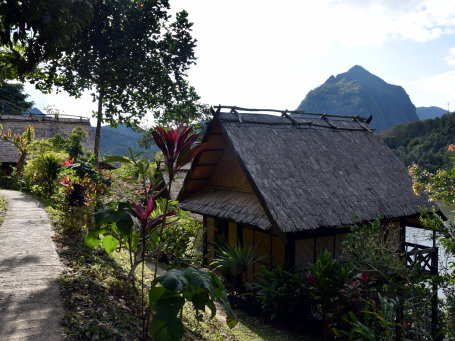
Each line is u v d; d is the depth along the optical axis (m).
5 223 8.77
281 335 7.89
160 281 3.27
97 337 3.80
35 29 4.66
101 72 19.05
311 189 10.38
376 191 11.58
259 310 9.09
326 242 10.61
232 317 3.68
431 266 10.98
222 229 12.53
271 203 9.33
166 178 18.50
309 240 10.25
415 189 9.15
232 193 12.03
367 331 6.21
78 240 7.73
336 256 10.80
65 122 30.56
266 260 10.65
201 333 5.56
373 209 10.85
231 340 6.12
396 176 12.67
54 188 13.94
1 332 3.68
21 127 28.83
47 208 11.12
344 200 10.61
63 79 19.25
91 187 8.27
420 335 6.64
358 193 11.13
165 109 22.42
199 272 3.49
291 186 10.13
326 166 11.52
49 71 18.36
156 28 20.14
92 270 5.98
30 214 10.10
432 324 7.75
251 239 11.30
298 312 8.74
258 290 9.42
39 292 4.71
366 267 8.63
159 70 20.25
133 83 19.98
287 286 8.88
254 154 10.54
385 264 8.27
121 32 19.30
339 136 13.28
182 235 11.33
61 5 4.45
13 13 4.48
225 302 3.71
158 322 3.33
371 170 12.37
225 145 12.16
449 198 8.36
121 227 4.28
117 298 5.12
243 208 10.70
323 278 7.68
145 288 6.17
